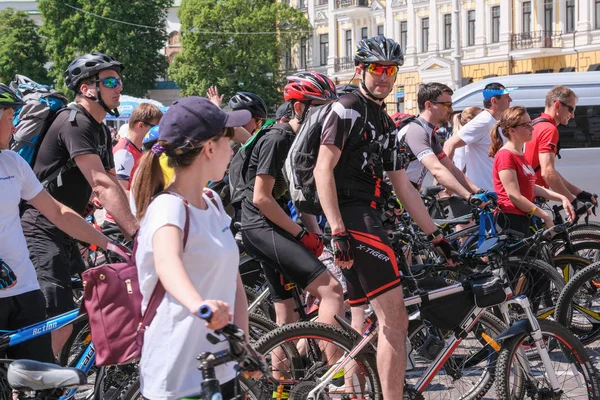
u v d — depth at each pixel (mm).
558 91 11000
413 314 6633
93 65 7414
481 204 9102
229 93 77312
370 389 6523
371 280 6301
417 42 69125
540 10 59906
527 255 9086
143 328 4367
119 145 10203
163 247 4098
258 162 7406
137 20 84438
